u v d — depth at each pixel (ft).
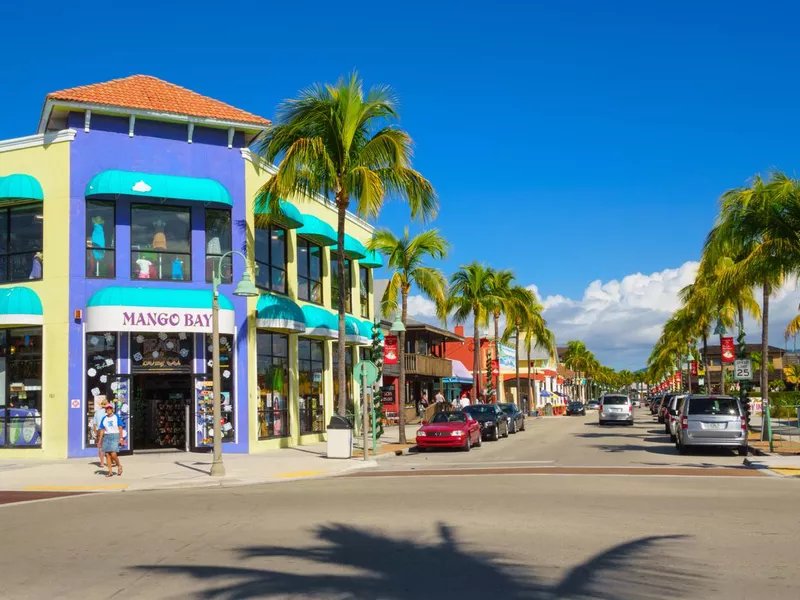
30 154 81.41
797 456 74.18
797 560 28.50
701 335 157.07
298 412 97.71
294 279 98.43
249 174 88.38
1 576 27.78
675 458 77.61
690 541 32.09
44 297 79.77
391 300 104.27
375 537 33.68
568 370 415.85
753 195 73.67
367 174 75.15
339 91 78.18
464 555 29.73
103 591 25.25
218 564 28.86
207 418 84.17
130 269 81.30
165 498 51.16
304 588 24.98
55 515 43.75
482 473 64.75
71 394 78.54
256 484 61.00
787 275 74.74
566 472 64.23
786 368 237.25
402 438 102.01
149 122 83.66
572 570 27.04
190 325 80.33
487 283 142.31
